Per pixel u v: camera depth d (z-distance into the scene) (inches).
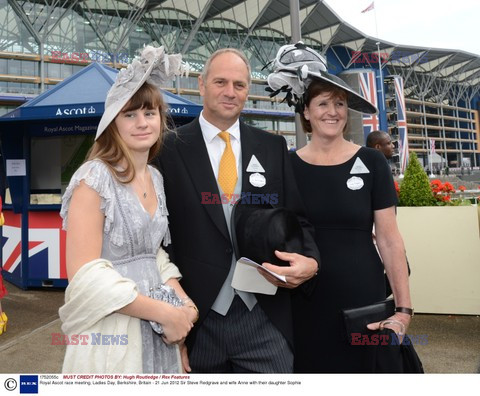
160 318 51.1
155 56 53.7
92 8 1617.9
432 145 2706.7
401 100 2549.2
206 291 64.1
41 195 228.2
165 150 68.5
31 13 1478.8
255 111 2000.5
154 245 57.2
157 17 1824.6
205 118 69.7
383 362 65.9
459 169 3307.1
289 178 71.4
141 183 57.5
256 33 2208.4
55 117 200.2
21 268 228.1
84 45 1617.9
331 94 73.7
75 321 49.3
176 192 66.6
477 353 125.2
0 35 1439.5
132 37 1774.1
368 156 75.4
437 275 165.3
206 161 67.5
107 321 51.7
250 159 68.5
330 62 2773.1
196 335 65.9
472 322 155.0
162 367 56.8
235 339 65.4
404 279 71.6
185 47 1915.6
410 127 3248.0
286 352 65.7
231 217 63.7
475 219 160.7
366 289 73.5
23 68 1491.1
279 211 61.3
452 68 3472.0
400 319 68.7
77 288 48.4
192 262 65.2
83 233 50.1
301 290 71.2
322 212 75.4
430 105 3506.4
